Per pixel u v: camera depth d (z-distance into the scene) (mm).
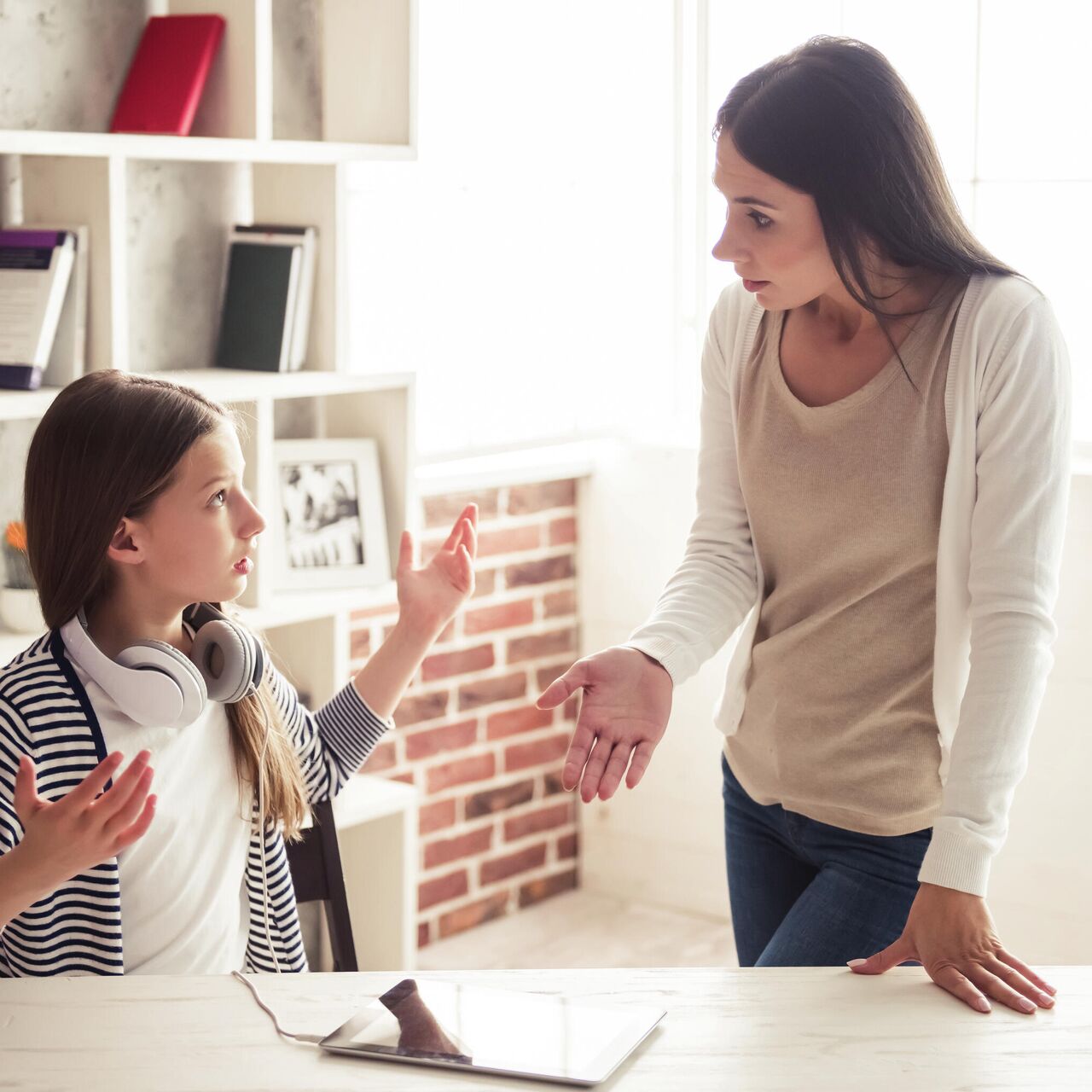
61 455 1442
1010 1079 1045
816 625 1638
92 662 1409
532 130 3297
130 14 2471
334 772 1686
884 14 3111
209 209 2602
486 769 3451
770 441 1636
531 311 3346
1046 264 2986
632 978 1229
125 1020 1138
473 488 3266
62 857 1101
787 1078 1044
